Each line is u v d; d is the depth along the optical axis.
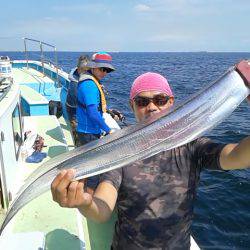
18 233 1.21
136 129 0.88
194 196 0.95
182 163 0.93
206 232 2.21
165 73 18.61
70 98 2.46
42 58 4.45
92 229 1.59
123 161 0.86
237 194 2.70
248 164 0.85
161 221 0.91
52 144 2.18
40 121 2.63
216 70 22.19
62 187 0.73
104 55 1.94
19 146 1.88
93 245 1.48
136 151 0.87
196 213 2.43
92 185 1.42
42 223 1.38
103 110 2.00
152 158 0.93
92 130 1.93
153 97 1.00
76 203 0.75
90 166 0.86
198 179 0.96
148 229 0.91
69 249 1.22
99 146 0.87
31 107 2.90
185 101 0.89
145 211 0.91
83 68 2.17
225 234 2.19
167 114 0.88
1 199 1.42
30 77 4.23
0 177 1.40
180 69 23.30
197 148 0.95
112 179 0.91
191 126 0.87
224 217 2.38
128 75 16.77
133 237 0.93
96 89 1.90
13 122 1.72
